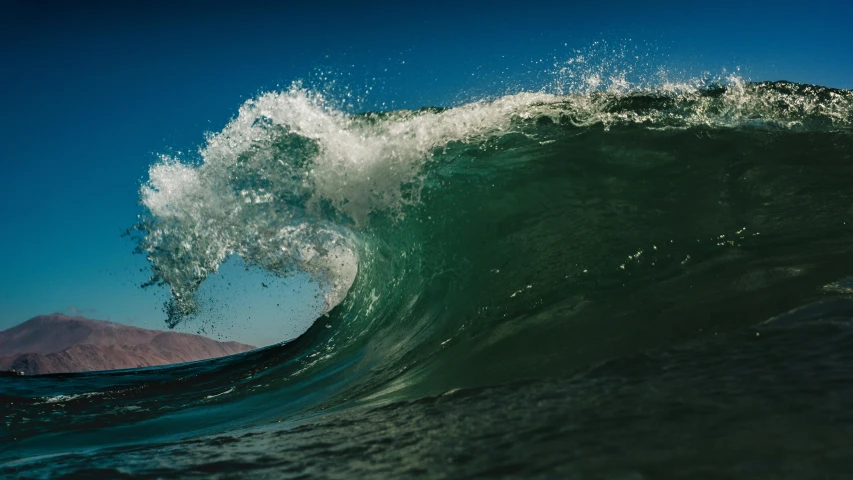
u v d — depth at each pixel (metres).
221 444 1.62
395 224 3.65
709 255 2.30
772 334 1.53
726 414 1.04
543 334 2.08
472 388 1.77
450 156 3.52
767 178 2.82
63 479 1.36
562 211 2.96
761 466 0.80
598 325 2.00
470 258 3.06
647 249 2.49
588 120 3.43
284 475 1.17
